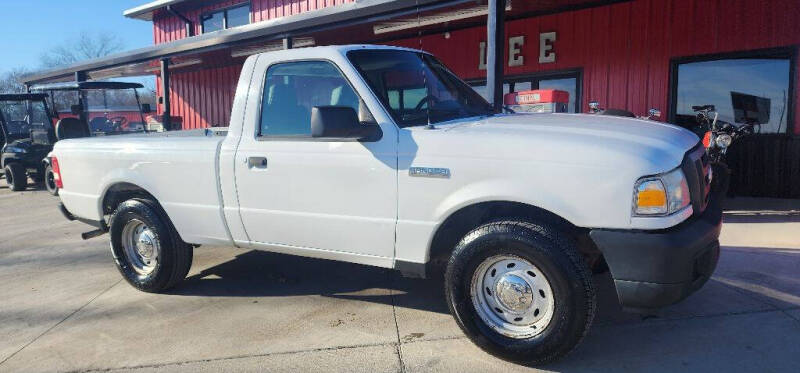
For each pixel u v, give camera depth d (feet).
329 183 11.68
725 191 11.84
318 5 47.62
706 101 28.76
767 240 18.48
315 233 12.14
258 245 13.24
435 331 12.03
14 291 16.01
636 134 10.03
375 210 11.24
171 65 49.19
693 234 9.27
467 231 11.41
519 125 10.82
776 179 27.25
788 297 13.30
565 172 9.48
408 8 27.43
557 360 10.00
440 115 12.12
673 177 9.23
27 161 41.75
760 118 27.40
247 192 12.85
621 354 10.65
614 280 9.38
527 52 34.37
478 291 10.53
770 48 26.50
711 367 10.06
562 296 9.50
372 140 11.18
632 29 30.30
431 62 13.78
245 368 10.58
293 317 13.10
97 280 16.78
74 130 38.40
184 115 58.34
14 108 42.63
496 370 10.19
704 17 28.07
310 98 12.26
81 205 16.24
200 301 14.47
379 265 11.59
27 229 26.21
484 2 25.35
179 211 14.06
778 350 10.62
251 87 13.02
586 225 9.41
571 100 33.17
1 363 11.21
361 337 11.81
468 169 10.19
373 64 12.13
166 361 10.99
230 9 55.72
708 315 12.35
